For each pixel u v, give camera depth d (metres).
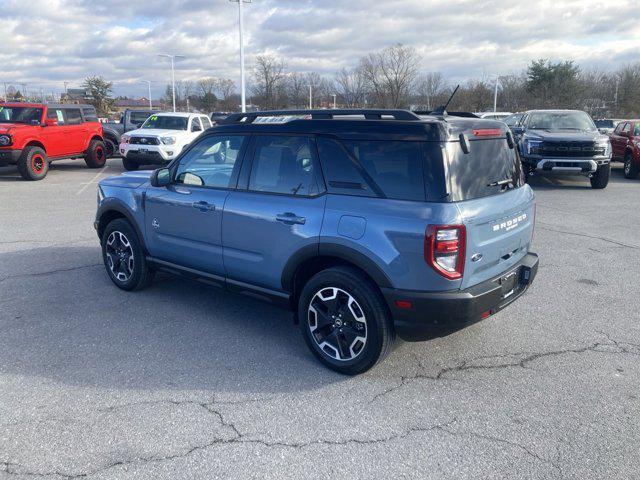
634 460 3.04
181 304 5.37
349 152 3.80
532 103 51.47
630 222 9.58
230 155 4.54
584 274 6.50
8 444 3.13
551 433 3.29
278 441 3.19
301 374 4.00
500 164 4.07
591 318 5.13
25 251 7.23
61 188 13.21
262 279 4.36
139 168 17.33
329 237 3.79
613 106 50.59
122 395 3.67
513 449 3.13
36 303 5.34
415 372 4.05
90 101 73.75
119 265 5.71
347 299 3.87
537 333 4.77
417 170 3.52
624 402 3.64
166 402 3.59
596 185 13.66
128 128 23.41
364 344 3.81
